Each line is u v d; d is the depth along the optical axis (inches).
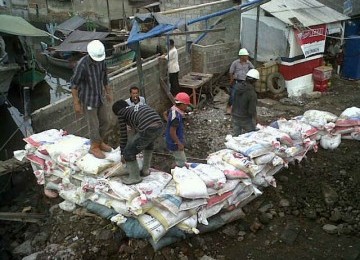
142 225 183.0
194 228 187.5
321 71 435.2
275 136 239.3
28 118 321.7
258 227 211.9
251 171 211.5
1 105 561.0
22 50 631.8
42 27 1015.0
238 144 232.4
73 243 201.8
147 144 190.1
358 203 228.1
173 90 405.1
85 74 199.8
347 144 291.1
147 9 744.3
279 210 226.7
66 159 217.8
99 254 194.9
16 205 255.3
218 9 529.0
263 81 426.6
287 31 412.2
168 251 190.2
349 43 472.4
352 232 206.4
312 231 210.4
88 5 921.5
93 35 703.1
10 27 590.2
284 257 193.5
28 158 245.4
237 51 475.8
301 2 459.8
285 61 424.2
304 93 438.6
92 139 213.9
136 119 187.9
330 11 459.8
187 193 184.9
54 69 746.8
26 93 339.3
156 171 214.7
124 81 355.3
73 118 306.8
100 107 214.2
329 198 231.1
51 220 226.7
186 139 335.3
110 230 204.1
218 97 424.5
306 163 265.4
